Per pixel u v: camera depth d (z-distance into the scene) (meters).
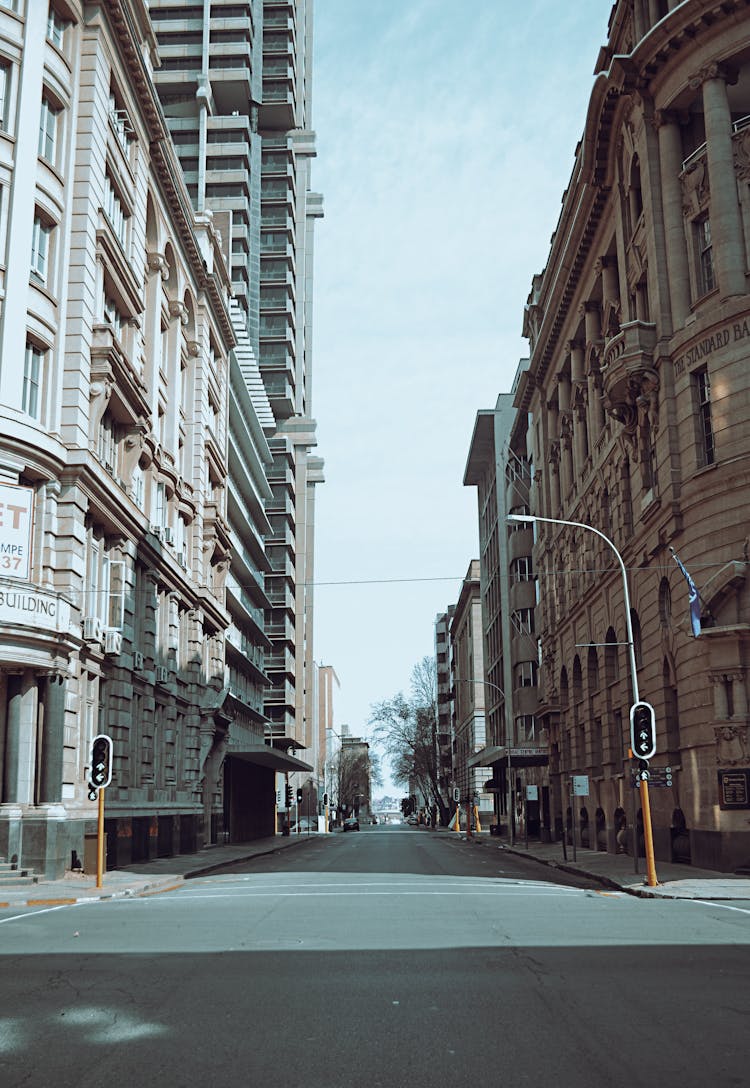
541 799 59.75
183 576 42.06
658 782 26.53
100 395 29.83
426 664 102.25
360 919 15.26
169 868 30.91
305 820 109.12
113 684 32.19
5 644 24.56
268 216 104.31
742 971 10.38
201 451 47.16
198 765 45.53
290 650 99.62
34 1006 8.84
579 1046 7.39
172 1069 6.83
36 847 24.83
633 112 33.06
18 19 27.58
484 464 91.81
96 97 30.45
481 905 17.52
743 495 26.55
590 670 44.06
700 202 29.47
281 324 102.94
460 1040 7.58
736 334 27.41
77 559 28.00
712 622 26.66
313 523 122.25
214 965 10.92
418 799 172.25
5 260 26.44
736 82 29.30
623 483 36.62
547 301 53.09
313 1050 7.31
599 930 13.75
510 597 71.31
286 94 103.00
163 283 43.00
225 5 94.88
